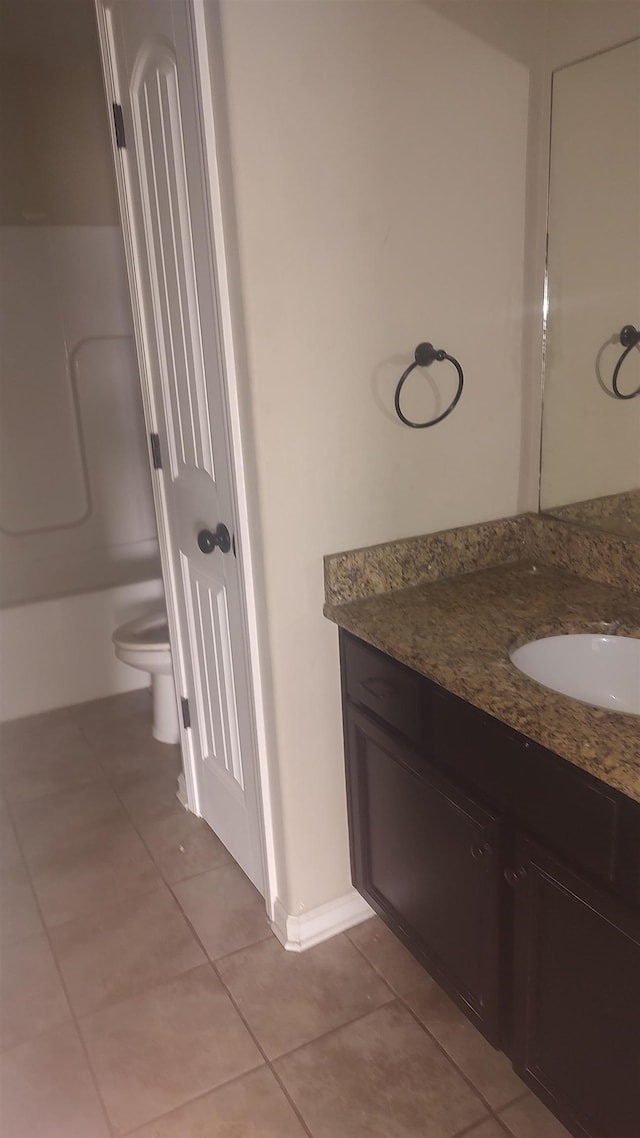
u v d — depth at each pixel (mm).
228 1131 1447
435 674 1295
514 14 1493
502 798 1261
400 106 1424
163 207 1624
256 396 1433
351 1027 1645
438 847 1471
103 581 3414
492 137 1542
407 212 1486
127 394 3426
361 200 1434
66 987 1779
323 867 1842
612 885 1079
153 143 1603
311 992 1734
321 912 1864
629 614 1490
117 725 2961
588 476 1665
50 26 2586
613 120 1453
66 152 3111
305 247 1403
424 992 1723
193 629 2031
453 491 1721
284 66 1302
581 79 1494
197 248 1510
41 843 2277
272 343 1421
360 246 1456
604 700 1416
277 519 1523
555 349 1684
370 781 1667
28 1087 1550
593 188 1525
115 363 3379
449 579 1728
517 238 1637
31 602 2998
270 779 1770
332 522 1587
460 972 1505
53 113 3057
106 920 1969
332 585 1602
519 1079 1515
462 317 1616
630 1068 1129
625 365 1533
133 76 1622
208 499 1757
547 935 1235
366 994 1724
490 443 1741
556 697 1167
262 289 1385
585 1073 1227
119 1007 1721
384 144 1428
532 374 1745
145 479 3527
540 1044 1318
